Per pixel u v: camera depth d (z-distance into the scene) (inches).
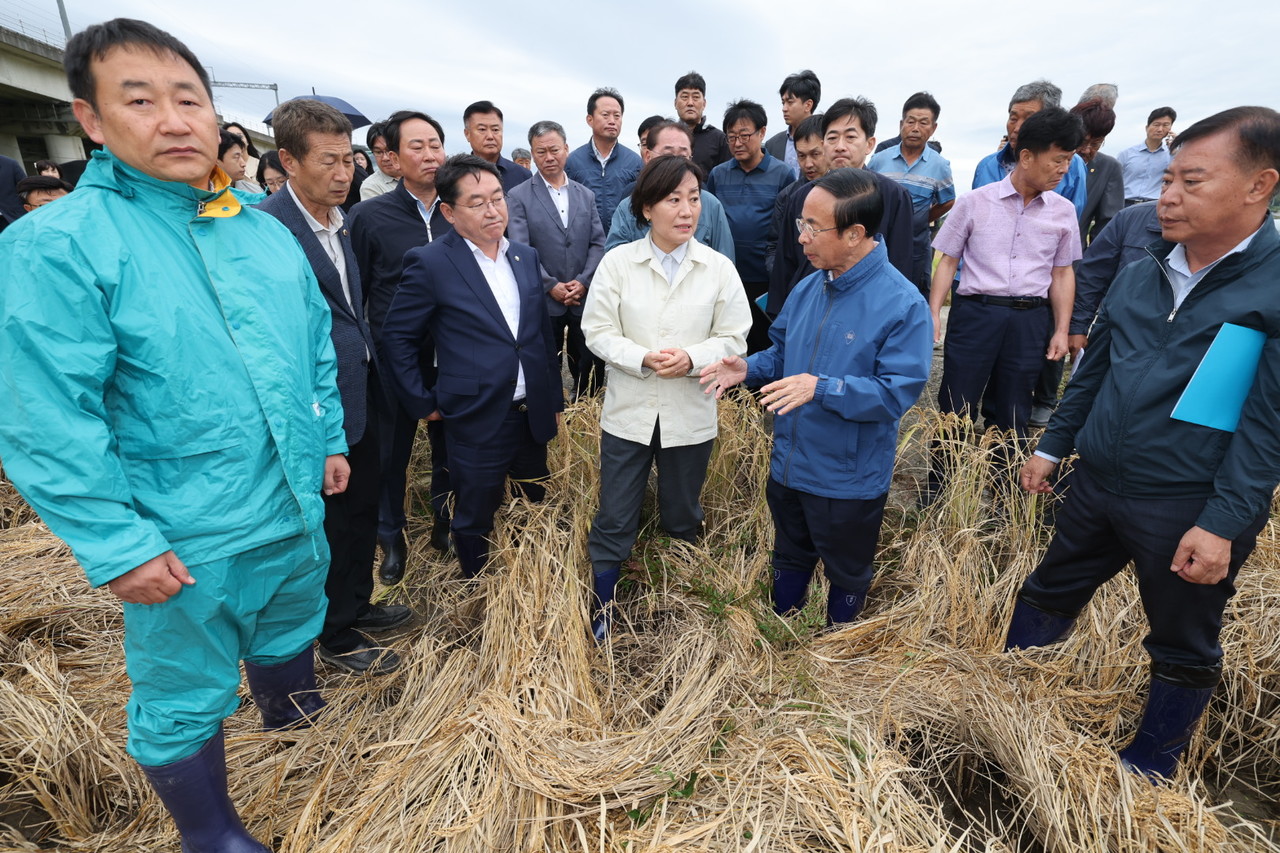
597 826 65.7
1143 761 73.9
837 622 97.3
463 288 94.2
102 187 51.3
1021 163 117.3
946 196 156.7
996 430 126.0
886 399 77.7
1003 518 114.6
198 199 55.1
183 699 58.7
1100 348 77.0
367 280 116.0
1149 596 69.3
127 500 50.3
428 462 150.9
